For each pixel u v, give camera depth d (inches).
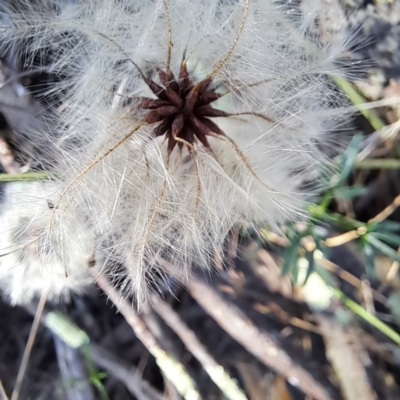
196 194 2.2
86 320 3.1
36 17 2.3
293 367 3.0
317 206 2.7
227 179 2.2
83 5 2.3
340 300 3.2
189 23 2.3
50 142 2.3
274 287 3.2
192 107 2.1
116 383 3.2
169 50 2.1
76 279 2.5
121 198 2.2
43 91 2.8
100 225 2.2
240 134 2.3
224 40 2.3
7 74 2.7
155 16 2.3
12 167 2.6
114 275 2.3
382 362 3.2
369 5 2.6
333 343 3.2
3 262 2.5
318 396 3.0
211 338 3.2
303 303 3.2
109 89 2.3
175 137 2.1
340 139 2.8
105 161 2.1
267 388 3.2
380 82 2.9
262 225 2.6
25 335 3.2
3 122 2.7
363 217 3.4
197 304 3.2
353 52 2.7
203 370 3.1
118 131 2.1
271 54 2.3
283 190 2.4
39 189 2.3
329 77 2.7
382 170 3.4
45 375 3.2
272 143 2.4
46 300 3.1
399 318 3.3
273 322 3.2
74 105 2.3
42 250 2.2
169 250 2.5
